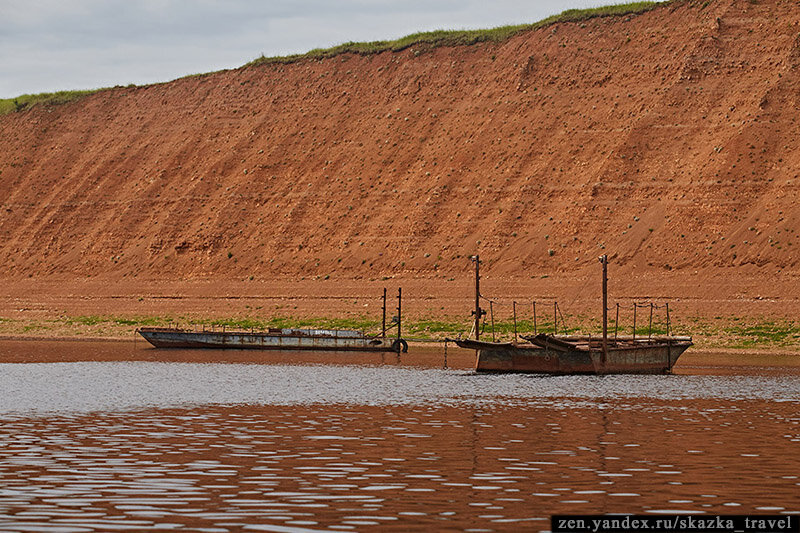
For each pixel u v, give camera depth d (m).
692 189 88.94
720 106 95.38
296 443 28.31
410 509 20.03
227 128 118.44
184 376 51.59
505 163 98.75
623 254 86.44
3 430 30.64
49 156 127.31
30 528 18.36
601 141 96.69
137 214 111.88
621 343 59.38
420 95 111.06
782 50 97.50
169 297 98.56
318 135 111.81
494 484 22.58
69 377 50.19
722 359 63.59
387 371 55.97
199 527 18.50
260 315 90.50
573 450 27.39
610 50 105.44
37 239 114.75
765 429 31.84
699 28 102.44
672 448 27.75
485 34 116.81
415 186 100.62
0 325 92.56
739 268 81.44
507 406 38.47
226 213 106.69
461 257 92.25
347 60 120.38
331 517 19.31
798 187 85.50
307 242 100.00
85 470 23.98
